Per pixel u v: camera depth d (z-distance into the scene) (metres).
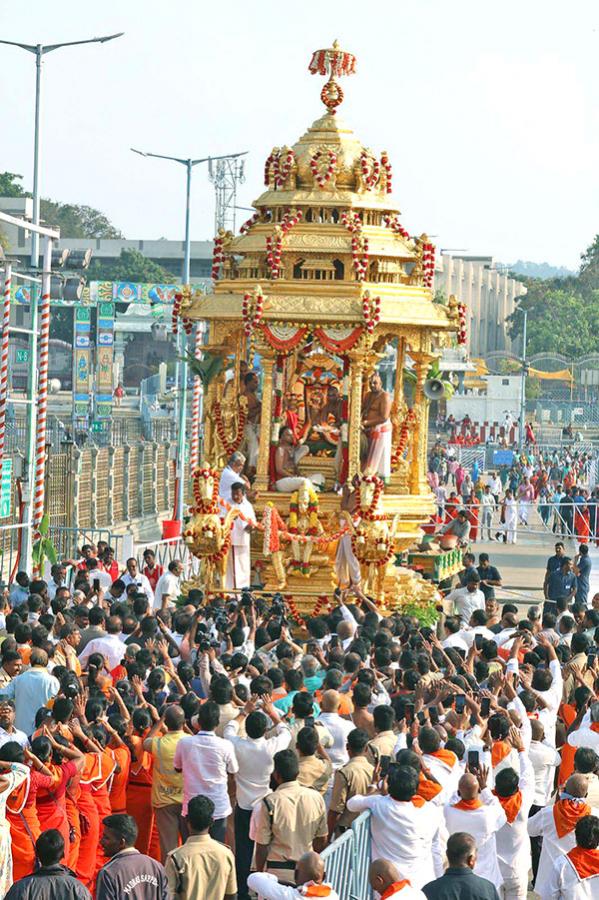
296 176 32.38
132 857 13.70
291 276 31.59
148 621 21.84
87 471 52.41
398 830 15.12
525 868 17.09
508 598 41.91
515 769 17.34
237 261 33.88
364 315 30.38
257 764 17.17
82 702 16.86
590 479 91.00
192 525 30.02
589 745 20.12
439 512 58.19
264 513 30.61
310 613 30.75
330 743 17.05
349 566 30.72
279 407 32.09
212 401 33.47
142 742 17.36
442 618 31.66
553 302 172.25
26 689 18.83
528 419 124.31
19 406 94.81
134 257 149.50
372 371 31.75
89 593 26.31
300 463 32.28
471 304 174.00
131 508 60.19
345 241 31.44
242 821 17.27
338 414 32.22
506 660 23.09
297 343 30.84
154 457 63.22
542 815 16.14
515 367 164.12
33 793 15.55
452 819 15.94
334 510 31.30
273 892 12.83
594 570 47.12
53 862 13.06
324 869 13.24
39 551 37.84
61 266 40.41
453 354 103.88
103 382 94.75
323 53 32.91
